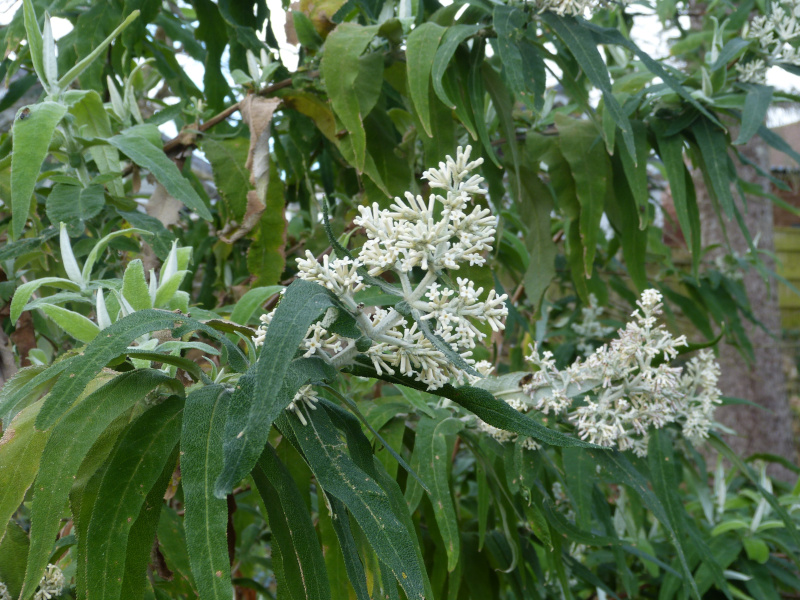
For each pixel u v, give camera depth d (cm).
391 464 91
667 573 145
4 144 108
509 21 96
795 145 677
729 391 348
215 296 156
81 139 95
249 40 134
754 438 344
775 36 117
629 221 126
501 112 116
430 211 52
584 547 159
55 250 109
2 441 57
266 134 112
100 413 54
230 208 115
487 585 110
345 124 105
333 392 60
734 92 119
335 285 51
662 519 79
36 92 157
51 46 86
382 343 54
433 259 52
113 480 53
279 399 49
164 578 80
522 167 126
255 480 59
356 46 106
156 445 55
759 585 140
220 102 149
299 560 55
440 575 103
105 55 139
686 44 188
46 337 116
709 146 116
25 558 70
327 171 154
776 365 350
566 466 91
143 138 93
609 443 80
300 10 126
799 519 151
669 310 190
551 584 141
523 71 100
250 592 143
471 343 53
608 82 95
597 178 119
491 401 55
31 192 76
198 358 82
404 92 118
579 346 185
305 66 121
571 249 126
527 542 116
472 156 116
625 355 77
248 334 65
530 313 193
